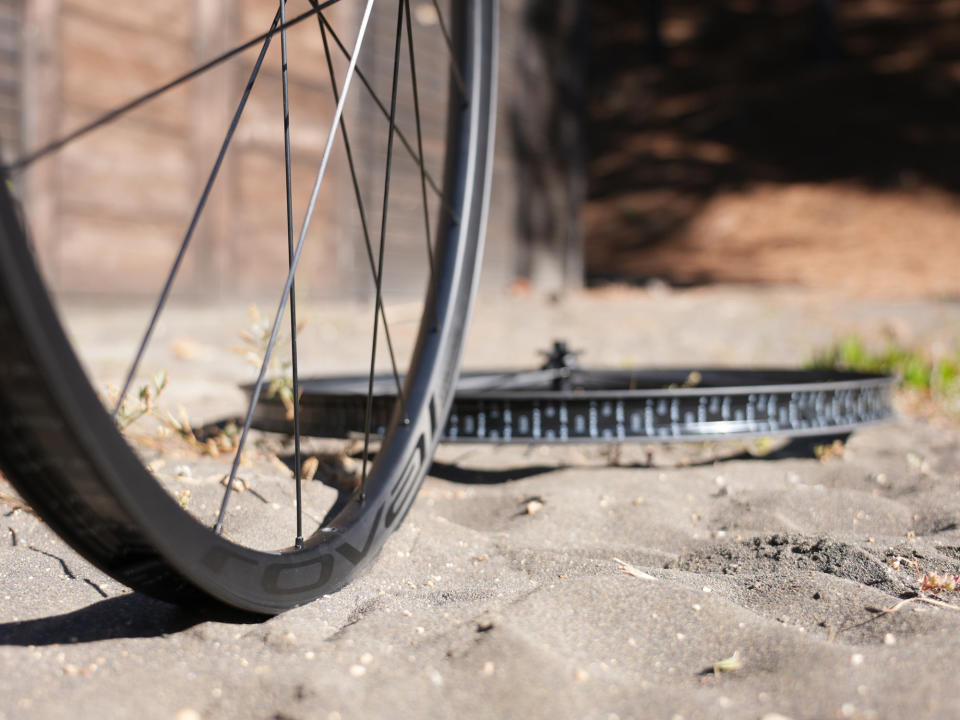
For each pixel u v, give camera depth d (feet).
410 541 6.24
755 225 59.47
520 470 8.80
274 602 4.52
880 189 61.41
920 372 15.26
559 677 3.98
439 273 6.51
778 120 74.59
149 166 24.71
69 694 3.78
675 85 84.99
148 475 3.63
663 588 5.02
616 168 73.31
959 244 51.37
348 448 8.89
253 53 26.89
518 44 39.27
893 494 8.02
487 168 6.77
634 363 18.40
